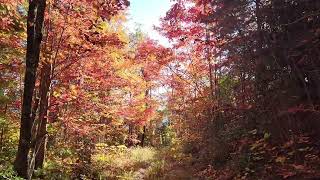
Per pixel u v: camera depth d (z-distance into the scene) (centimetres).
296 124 1027
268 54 1139
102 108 1590
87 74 1441
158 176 1716
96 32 1238
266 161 1141
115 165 1959
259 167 1134
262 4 1170
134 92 1903
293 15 1090
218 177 1318
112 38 1274
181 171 1669
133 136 2920
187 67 1933
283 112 1000
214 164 1453
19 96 1538
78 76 1389
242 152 1266
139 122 2073
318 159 913
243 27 1229
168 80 2011
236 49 1273
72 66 1356
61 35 1217
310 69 1031
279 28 1123
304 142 984
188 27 1645
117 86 1636
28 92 962
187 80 2020
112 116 1697
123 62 1627
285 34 1105
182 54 1853
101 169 1795
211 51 1677
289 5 1096
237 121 1454
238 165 1233
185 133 2236
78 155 1695
